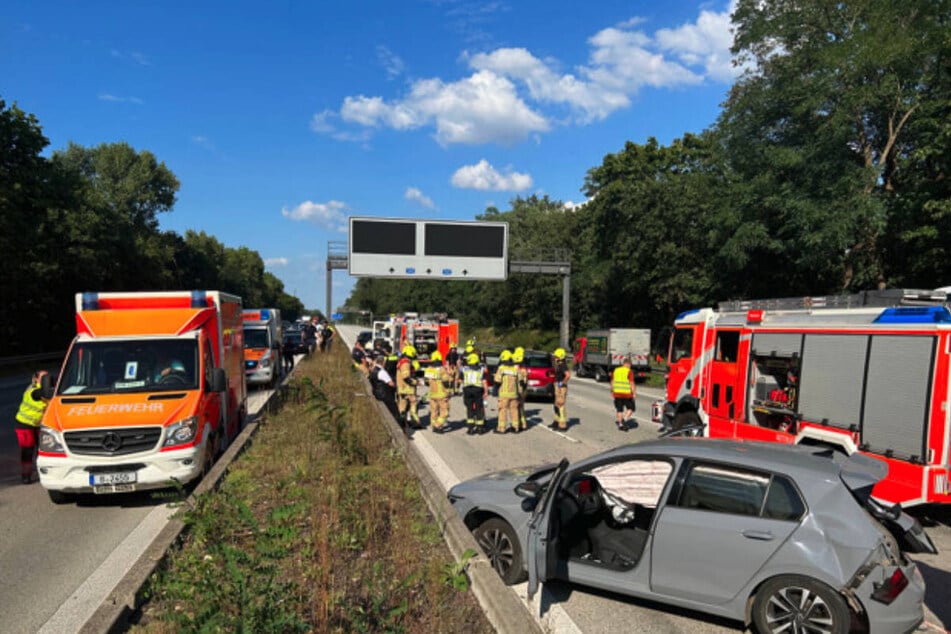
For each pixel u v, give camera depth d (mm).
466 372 12977
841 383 7277
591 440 12336
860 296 7723
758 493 4246
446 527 5613
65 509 7391
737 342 9430
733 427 9312
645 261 30125
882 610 3762
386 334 34938
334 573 4949
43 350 39094
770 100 20016
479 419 12938
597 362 28250
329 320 42375
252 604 3844
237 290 94250
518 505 5277
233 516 5832
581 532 5168
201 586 4238
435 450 11109
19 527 6727
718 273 26172
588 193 49094
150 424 7387
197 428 7746
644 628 4480
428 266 34188
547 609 4770
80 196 36281
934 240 16969
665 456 4652
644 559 4531
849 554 3867
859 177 17812
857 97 17438
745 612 4156
